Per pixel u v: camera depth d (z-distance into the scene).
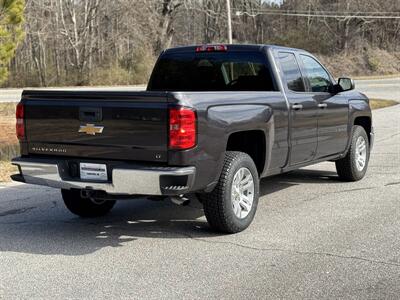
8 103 27.14
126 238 5.93
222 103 5.61
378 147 12.52
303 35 75.69
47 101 5.78
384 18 75.62
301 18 77.12
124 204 7.58
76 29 55.25
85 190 5.64
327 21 75.50
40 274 4.87
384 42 78.06
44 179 5.78
